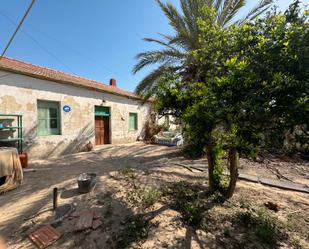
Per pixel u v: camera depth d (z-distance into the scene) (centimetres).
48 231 275
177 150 986
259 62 259
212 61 328
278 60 244
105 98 1126
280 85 234
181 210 345
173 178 523
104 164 700
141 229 285
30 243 255
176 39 800
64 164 696
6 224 297
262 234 278
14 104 706
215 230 295
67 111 897
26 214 327
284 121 248
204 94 311
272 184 494
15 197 397
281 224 312
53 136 838
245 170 623
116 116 1219
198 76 476
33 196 401
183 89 389
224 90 269
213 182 427
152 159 789
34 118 768
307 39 222
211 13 351
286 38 236
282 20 257
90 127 1024
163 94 391
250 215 323
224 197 400
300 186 488
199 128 292
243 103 243
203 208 355
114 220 311
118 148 1052
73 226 291
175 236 276
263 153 817
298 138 249
